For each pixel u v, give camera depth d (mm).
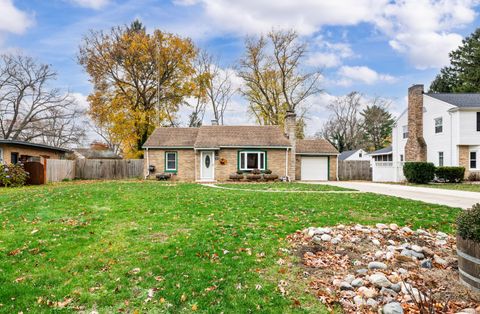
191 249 5340
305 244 5633
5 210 8617
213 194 12328
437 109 24250
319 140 27000
